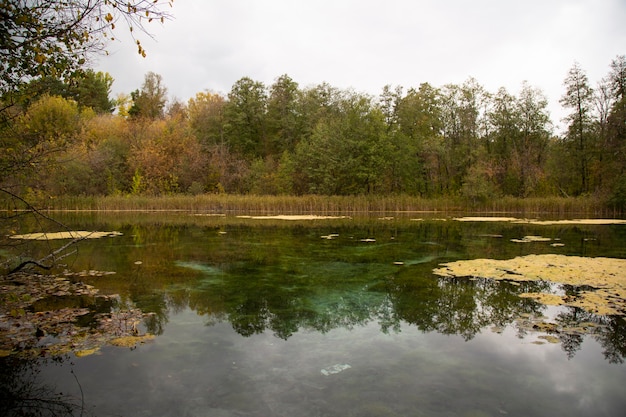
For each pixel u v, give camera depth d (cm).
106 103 4838
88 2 371
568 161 3148
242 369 400
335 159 3416
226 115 4472
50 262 916
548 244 1212
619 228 1727
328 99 4600
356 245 1223
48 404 332
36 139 504
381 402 338
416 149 3616
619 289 673
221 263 944
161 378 379
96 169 3203
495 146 3691
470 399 344
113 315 556
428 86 4044
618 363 411
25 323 516
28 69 425
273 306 615
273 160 4159
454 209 2938
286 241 1309
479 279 765
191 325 527
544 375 387
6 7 365
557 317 546
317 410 326
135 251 1100
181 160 3556
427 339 480
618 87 2973
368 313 581
